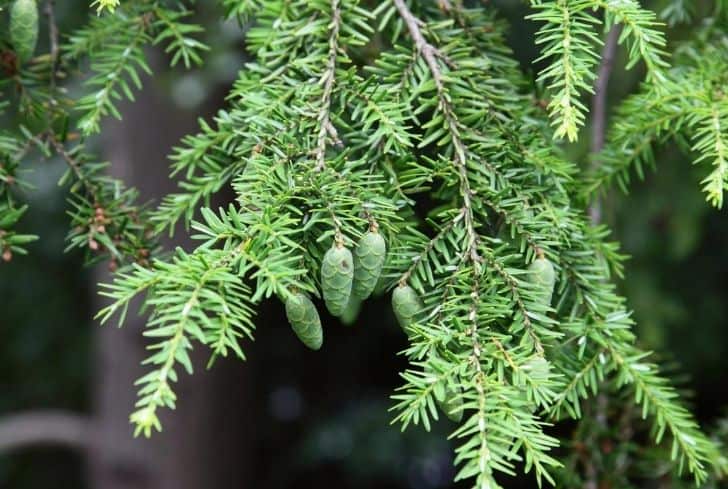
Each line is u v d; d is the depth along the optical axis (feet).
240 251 2.96
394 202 3.13
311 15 3.25
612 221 4.09
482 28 3.34
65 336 10.41
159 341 7.57
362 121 3.14
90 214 3.30
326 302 3.00
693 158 4.00
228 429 8.86
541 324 3.08
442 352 3.00
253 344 9.57
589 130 4.42
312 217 3.02
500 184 3.16
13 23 3.26
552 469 3.56
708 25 3.51
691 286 7.25
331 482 11.51
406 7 3.26
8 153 3.28
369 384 11.00
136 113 7.15
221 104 7.16
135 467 7.86
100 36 3.40
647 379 3.21
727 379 7.73
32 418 7.93
